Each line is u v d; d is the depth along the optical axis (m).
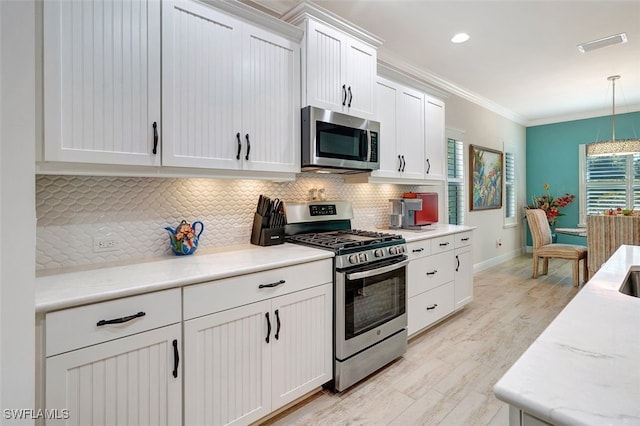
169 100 1.60
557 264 5.49
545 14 2.67
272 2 2.42
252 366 1.59
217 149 1.78
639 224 3.54
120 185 1.75
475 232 4.89
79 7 1.35
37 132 1.28
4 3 0.70
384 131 2.84
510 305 3.52
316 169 2.40
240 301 1.54
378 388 2.04
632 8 2.58
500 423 1.72
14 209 0.72
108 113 1.43
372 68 2.57
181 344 1.36
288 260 1.72
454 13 2.65
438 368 2.27
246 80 1.89
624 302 1.00
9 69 0.71
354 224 3.07
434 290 2.85
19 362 0.73
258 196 2.33
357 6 2.54
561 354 0.66
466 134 4.69
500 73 3.95
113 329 1.19
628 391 0.53
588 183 5.80
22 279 0.73
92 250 1.65
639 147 4.16
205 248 2.07
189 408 1.38
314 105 2.17
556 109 5.57
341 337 1.95
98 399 1.17
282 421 1.73
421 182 3.33
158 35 1.56
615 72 3.94
